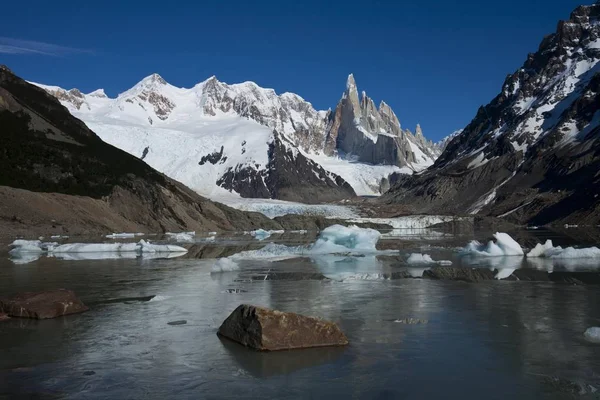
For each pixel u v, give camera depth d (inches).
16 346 440.1
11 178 3179.1
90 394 327.6
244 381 350.9
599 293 703.7
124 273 995.3
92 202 3348.9
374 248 1636.3
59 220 2942.9
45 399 319.0
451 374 360.5
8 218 2689.5
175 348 433.1
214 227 4286.4
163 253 1600.6
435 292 724.0
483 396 319.9
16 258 1393.9
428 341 448.1
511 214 5930.1
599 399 312.7
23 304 565.9
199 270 1048.8
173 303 645.9
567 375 355.6
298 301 653.9
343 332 483.2
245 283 837.2
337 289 761.6
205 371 372.5
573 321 522.6
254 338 432.8
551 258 1254.3
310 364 386.9
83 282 851.4
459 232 3892.7
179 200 4288.9
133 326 515.2
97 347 436.5
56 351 425.1
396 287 778.8
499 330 485.7
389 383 344.2
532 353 408.5
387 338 460.4
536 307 600.4
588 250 1268.5
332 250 1552.7
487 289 749.9
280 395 324.5
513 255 1358.3
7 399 319.0
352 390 332.2
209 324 524.1
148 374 366.6
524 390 328.5
